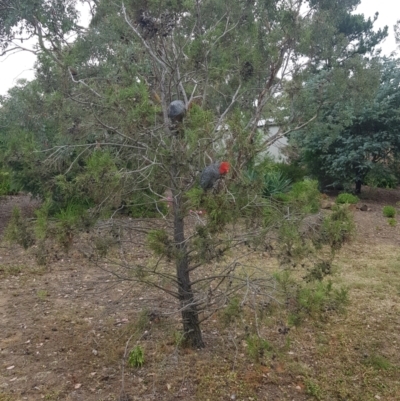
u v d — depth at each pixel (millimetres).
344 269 6352
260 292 3000
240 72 4027
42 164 3111
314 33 4801
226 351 3703
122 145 3027
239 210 2717
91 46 3707
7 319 4508
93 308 4758
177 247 3104
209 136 2758
